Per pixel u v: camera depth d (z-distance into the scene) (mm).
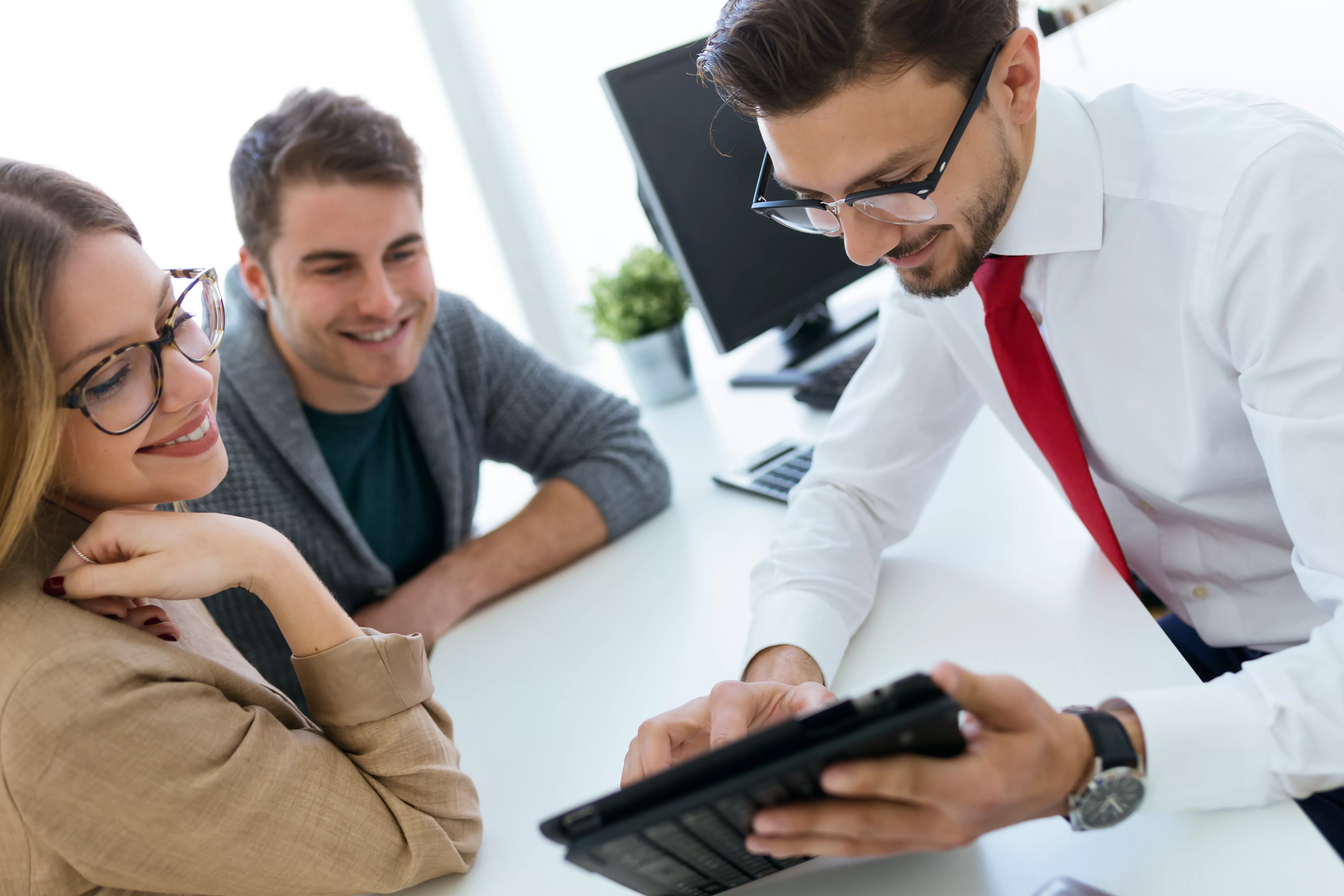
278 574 866
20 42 2215
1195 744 702
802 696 864
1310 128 854
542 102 2562
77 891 756
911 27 825
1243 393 880
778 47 848
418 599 1407
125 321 776
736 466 1569
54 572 805
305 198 1365
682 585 1288
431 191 2592
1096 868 701
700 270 1671
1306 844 673
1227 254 862
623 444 1588
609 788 938
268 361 1476
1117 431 1051
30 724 698
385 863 834
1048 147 953
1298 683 719
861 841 667
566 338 2754
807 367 1883
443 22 2457
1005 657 953
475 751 1070
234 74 2352
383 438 1641
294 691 1421
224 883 786
